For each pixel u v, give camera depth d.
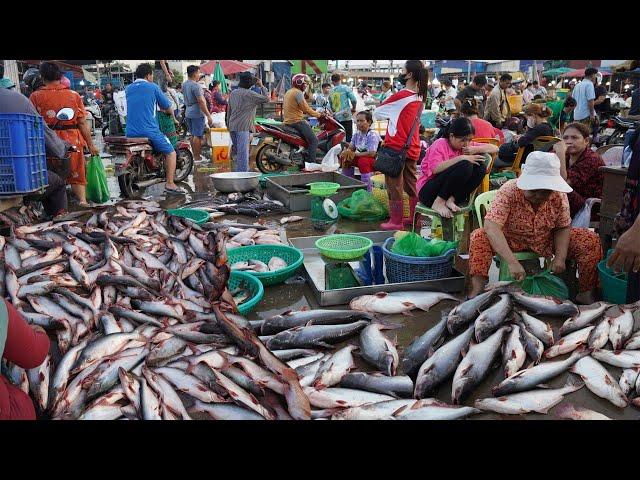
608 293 3.55
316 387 2.55
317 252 4.89
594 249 3.65
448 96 16.17
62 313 2.86
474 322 2.91
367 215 5.92
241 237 4.89
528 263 3.82
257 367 2.46
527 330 2.98
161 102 7.74
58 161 5.54
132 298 3.11
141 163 7.68
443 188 4.49
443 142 4.78
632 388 2.53
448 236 4.54
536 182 3.38
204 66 20.22
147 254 3.67
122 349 2.58
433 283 3.77
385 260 4.05
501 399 2.44
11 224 4.29
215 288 3.31
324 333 3.00
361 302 3.52
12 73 8.13
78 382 2.33
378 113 5.27
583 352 2.76
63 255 3.57
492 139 6.30
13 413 2.02
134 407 2.22
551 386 2.59
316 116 9.52
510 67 26.05
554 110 11.50
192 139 11.18
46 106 6.47
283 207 6.42
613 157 5.69
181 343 2.65
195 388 2.31
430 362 2.64
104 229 4.35
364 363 2.87
